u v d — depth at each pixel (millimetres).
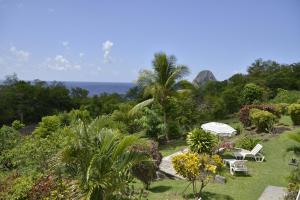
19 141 14500
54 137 10984
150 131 21406
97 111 36125
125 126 19219
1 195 6992
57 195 6500
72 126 7078
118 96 43312
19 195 6863
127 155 6414
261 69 51000
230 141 17562
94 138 6410
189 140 14734
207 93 35062
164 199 9805
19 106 36906
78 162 6352
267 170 13398
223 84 39844
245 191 10859
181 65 23875
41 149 9633
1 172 10414
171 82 23656
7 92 37125
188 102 24234
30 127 31266
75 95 44906
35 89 39000
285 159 14648
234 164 12984
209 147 14242
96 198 6074
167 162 14078
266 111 20266
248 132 20266
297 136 11758
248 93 29000
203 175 9867
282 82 37250
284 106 24391
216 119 28281
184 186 11234
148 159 6652
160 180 12141
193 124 23859
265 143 17250
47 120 18734
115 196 6527
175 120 24125
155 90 23234
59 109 39781
